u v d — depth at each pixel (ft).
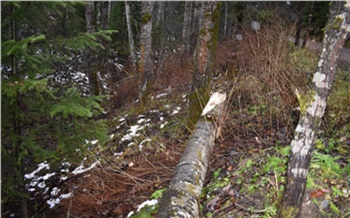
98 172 15.65
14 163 11.63
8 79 9.77
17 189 11.94
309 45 27.61
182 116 19.21
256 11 31.42
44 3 10.61
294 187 7.81
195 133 14.11
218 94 16.17
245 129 15.02
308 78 16.74
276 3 40.22
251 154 12.56
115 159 16.87
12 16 10.33
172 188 10.34
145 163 15.46
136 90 30.91
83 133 11.94
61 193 15.24
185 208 9.27
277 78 15.99
